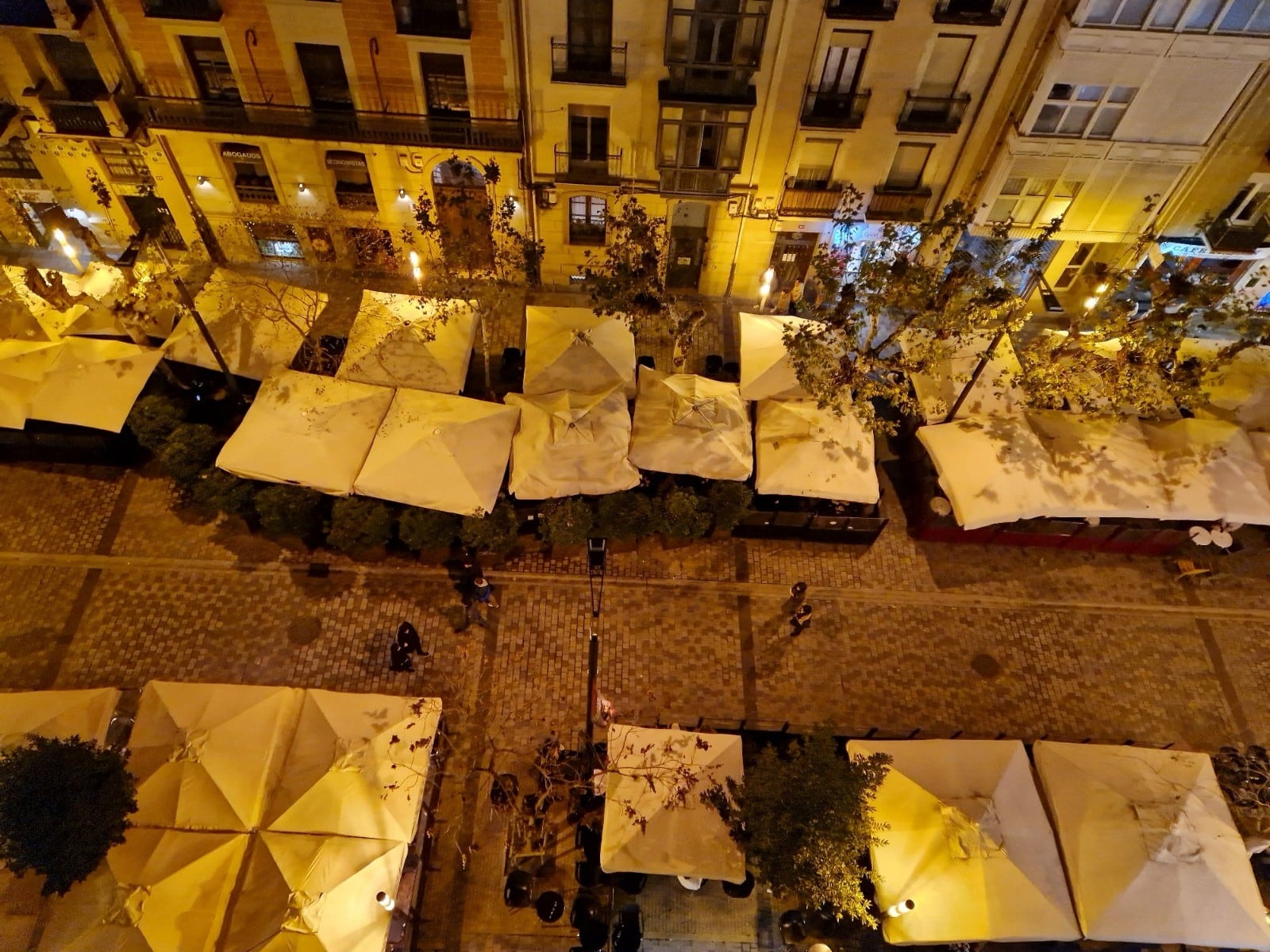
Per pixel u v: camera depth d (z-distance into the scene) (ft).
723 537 73.20
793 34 66.33
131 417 70.08
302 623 66.08
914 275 65.62
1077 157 75.56
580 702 63.93
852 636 69.10
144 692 56.44
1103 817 53.93
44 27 66.64
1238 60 67.21
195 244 86.84
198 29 68.59
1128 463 71.56
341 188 83.35
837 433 71.05
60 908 47.47
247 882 48.73
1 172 80.59
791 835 50.01
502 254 78.74
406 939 52.95
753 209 81.41
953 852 51.44
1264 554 76.23
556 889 56.03
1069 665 69.00
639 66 69.67
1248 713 67.56
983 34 67.05
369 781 52.44
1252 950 55.26
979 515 68.28
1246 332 68.74
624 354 76.64
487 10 66.49
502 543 66.33
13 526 69.46
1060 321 91.35
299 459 66.03
